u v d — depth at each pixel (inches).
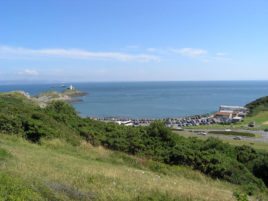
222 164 940.6
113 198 421.1
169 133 1075.3
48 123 1038.4
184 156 961.5
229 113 5142.7
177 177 823.1
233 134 3358.8
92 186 465.1
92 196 413.1
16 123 967.0
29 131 960.3
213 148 1148.5
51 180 454.3
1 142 818.8
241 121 4532.5
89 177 520.7
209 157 960.3
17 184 366.3
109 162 853.8
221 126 4128.9
